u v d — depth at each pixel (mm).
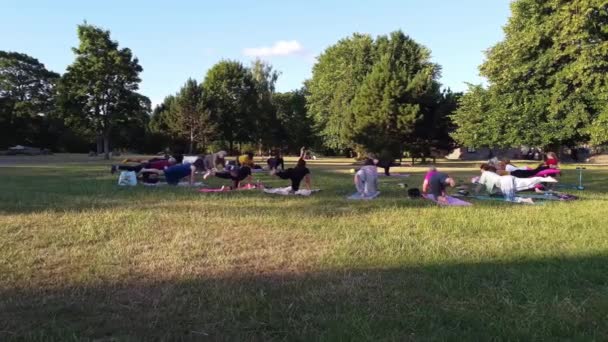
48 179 20969
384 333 4359
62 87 52844
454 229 9195
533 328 4488
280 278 6074
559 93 33594
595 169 31922
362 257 7117
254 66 83812
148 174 18922
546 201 13703
